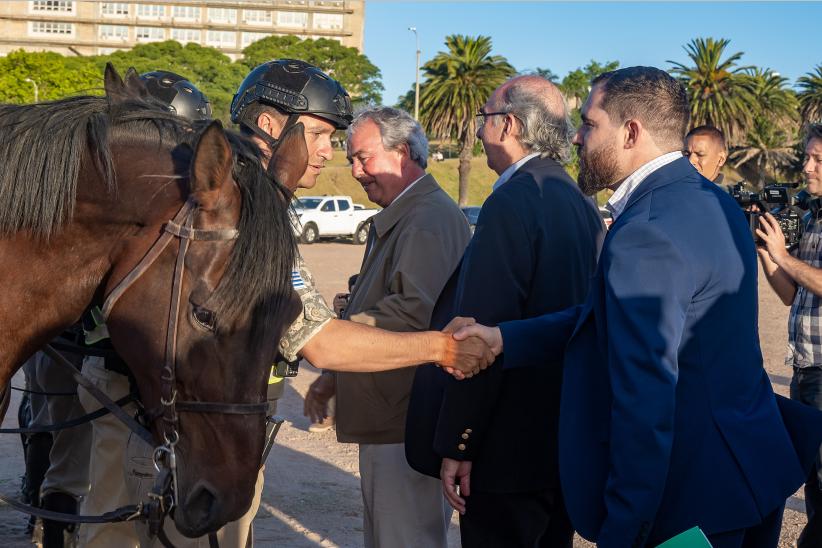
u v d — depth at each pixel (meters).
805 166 4.05
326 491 5.42
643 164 2.53
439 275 3.29
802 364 4.04
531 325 2.75
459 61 47.12
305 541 4.61
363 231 29.59
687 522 2.30
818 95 61.12
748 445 2.33
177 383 2.03
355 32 116.88
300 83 3.28
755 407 2.41
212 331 1.99
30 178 2.09
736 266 2.35
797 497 5.46
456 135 48.34
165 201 2.08
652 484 2.16
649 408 2.17
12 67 60.81
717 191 2.50
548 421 2.96
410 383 3.19
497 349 2.71
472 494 2.97
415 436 2.99
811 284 3.81
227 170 1.99
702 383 2.32
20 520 4.91
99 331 2.58
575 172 36.69
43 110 2.18
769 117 64.12
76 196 2.10
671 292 2.23
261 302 2.00
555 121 3.08
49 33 111.12
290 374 2.73
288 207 2.17
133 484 2.88
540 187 2.96
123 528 3.35
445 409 2.81
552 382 2.97
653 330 2.20
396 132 3.44
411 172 3.48
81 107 2.19
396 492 3.22
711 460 2.30
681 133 2.55
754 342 2.44
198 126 2.24
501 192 2.91
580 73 76.50
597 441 2.45
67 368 2.34
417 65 48.16
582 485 2.41
